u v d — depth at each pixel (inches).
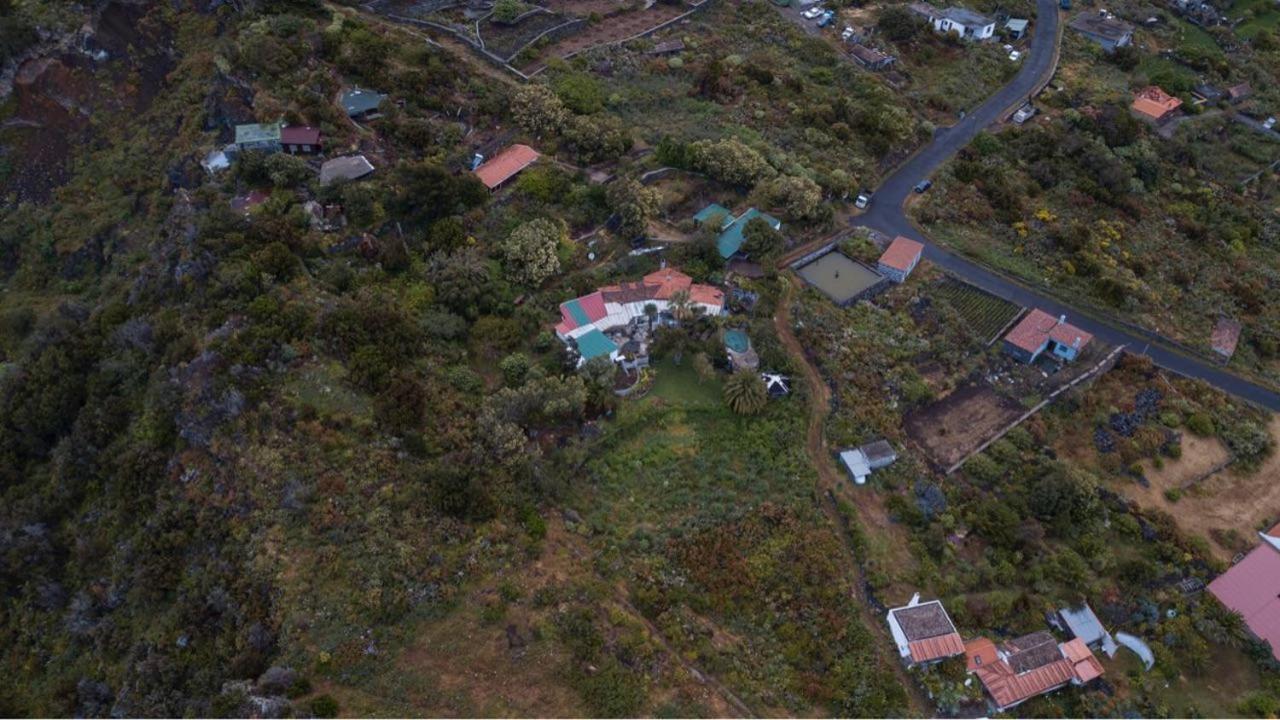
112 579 2325.3
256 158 3083.2
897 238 3316.9
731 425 2586.1
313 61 3585.1
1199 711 2087.8
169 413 2439.7
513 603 2062.0
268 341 2434.8
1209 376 2962.6
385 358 2445.9
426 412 2389.3
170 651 2055.9
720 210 3245.6
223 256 2714.1
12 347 3329.2
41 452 2728.8
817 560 2263.8
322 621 1985.7
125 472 2417.6
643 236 3100.4
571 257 3029.0
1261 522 2517.2
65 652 2304.4
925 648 2079.2
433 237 2908.5
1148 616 2240.4
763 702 1995.6
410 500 2186.3
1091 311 3147.1
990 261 3312.0
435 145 3388.3
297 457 2246.6
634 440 2534.5
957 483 2529.5
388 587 2039.9
